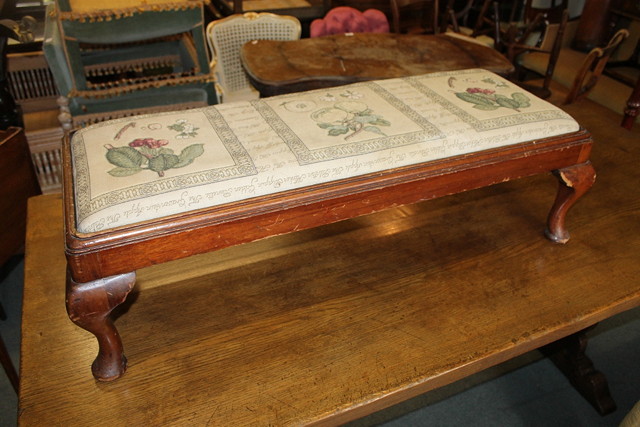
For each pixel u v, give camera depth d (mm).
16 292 1862
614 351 1643
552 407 1485
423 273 1130
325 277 1119
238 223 836
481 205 1357
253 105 1053
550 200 1379
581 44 2904
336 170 889
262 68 1841
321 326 997
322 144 917
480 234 1252
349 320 1010
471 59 2010
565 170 1098
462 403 1495
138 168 839
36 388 873
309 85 1795
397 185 921
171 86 2209
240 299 1061
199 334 978
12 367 1369
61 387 875
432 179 947
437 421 1443
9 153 1604
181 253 826
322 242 1224
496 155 989
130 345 952
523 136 1019
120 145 899
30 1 2492
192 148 893
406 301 1055
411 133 964
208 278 1113
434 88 1146
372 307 1041
